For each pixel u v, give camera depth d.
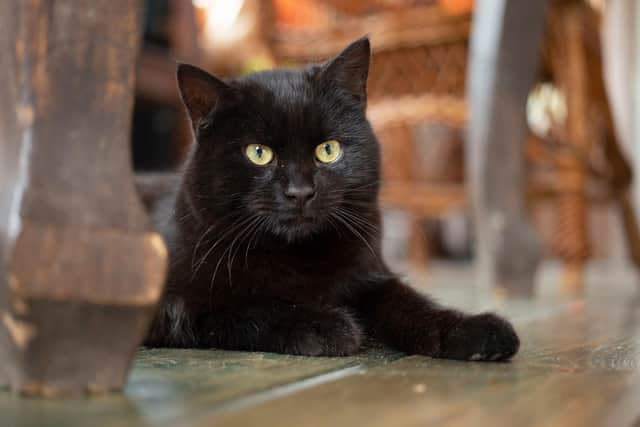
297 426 0.32
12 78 0.36
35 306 0.34
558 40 0.88
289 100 0.53
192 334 0.50
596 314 0.69
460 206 1.08
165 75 1.10
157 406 0.34
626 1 1.31
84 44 0.36
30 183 0.35
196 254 0.52
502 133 0.80
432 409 0.34
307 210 0.52
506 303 0.78
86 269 0.35
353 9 1.02
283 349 0.47
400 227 1.58
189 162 0.55
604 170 1.04
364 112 0.57
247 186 0.53
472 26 0.88
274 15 1.01
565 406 0.35
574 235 0.91
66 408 0.34
